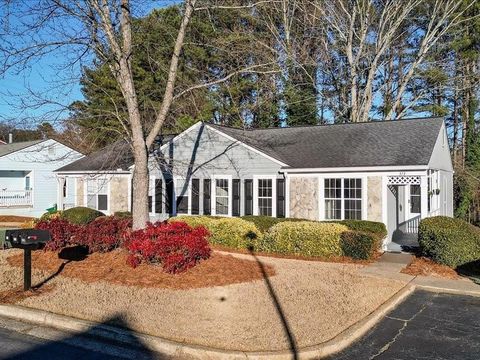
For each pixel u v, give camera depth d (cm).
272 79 3039
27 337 648
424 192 1480
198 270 997
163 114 1230
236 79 2914
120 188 2220
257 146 1909
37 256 1168
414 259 1301
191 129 2011
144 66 2480
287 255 1355
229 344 590
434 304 855
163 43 1862
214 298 827
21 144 3600
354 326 674
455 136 3525
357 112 3053
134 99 1170
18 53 1115
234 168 1889
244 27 2736
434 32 2962
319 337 621
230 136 1903
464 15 3092
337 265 1212
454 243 1169
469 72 3172
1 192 3447
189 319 699
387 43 2970
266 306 780
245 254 1378
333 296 860
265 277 1018
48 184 3584
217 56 2339
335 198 1645
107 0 1156
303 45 3161
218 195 1931
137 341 615
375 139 1809
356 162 1606
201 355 568
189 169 2002
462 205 2761
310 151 1838
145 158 1178
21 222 2767
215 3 1396
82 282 930
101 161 2277
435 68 3106
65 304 774
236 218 1541
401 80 3306
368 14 2931
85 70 1714
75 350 598
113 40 1159
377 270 1152
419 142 1673
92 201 2312
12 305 769
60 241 1180
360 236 1278
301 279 1011
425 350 605
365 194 1580
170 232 1050
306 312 745
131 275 959
